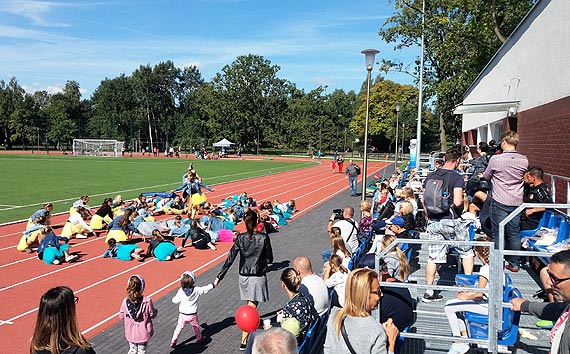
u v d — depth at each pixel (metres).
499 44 33.47
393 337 4.81
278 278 12.28
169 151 87.69
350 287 4.08
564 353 3.25
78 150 85.94
